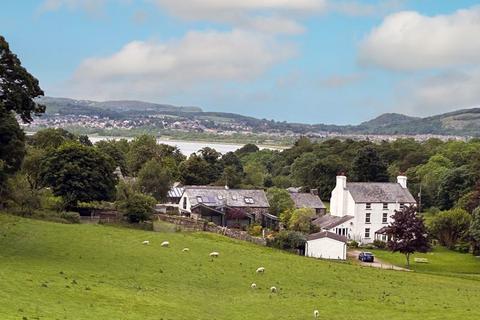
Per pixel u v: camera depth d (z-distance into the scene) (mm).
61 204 98500
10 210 90500
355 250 109500
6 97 61406
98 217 98500
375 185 125062
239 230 117000
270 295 54625
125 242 75125
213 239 88500
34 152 110750
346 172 180125
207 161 192500
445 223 115250
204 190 129000
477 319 48781
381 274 72500
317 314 47844
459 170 154750
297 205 137250
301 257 80625
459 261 101438
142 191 138625
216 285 57062
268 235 102562
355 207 121000
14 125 60625
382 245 114250
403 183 126500
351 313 49469
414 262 98312
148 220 100688
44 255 61469
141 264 62406
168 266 62844
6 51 61062
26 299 40812
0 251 60281
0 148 59781
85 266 58094
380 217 122125
